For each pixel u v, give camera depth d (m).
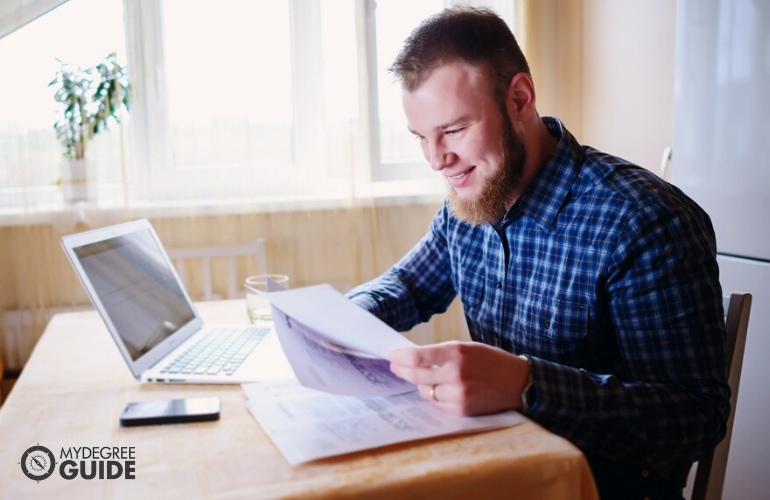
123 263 1.18
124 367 1.12
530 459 0.71
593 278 0.99
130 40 2.15
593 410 0.82
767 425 1.58
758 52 1.56
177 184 2.22
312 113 2.32
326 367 0.90
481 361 0.82
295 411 0.86
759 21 1.55
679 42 1.78
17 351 2.16
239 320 1.41
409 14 2.34
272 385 0.97
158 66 2.18
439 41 0.98
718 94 1.67
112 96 2.12
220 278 2.29
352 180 2.32
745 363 1.63
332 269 2.37
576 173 1.05
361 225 2.38
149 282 1.23
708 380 0.90
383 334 0.90
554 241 1.04
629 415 0.83
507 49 1.01
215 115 2.22
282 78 2.26
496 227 1.11
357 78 2.31
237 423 0.84
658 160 2.12
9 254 2.13
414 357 0.83
